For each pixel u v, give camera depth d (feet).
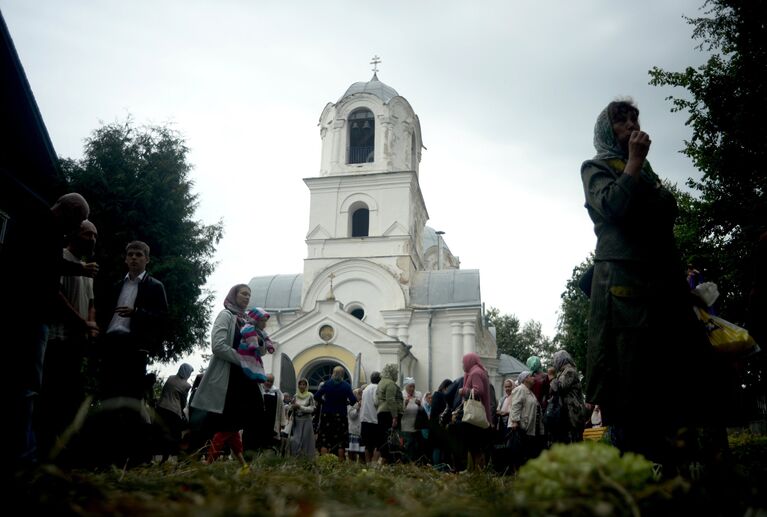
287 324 100.83
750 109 46.34
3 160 25.68
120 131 82.02
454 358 100.37
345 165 112.47
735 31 47.91
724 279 48.73
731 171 48.83
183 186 82.38
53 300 13.71
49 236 13.65
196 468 12.80
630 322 12.23
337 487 10.82
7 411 12.30
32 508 6.94
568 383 33.01
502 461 33.42
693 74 50.21
